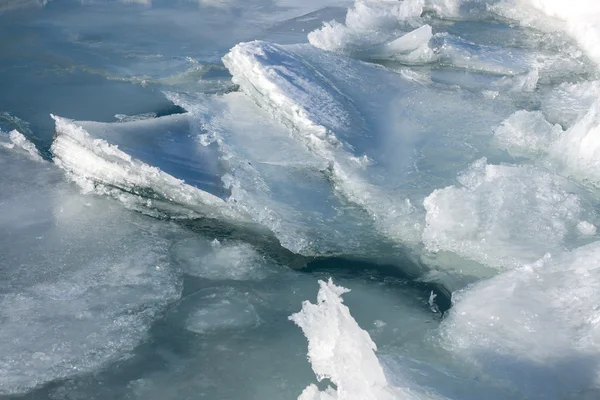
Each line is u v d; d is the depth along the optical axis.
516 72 7.66
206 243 4.74
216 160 5.29
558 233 4.61
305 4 10.23
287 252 4.69
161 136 5.39
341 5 10.20
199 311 4.09
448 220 4.67
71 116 6.27
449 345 3.67
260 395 3.50
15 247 4.53
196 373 3.63
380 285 4.39
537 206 4.82
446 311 4.03
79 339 3.80
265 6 10.09
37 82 7.02
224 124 5.87
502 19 9.73
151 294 4.19
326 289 3.25
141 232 4.81
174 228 4.90
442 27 9.27
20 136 5.78
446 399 3.08
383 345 3.83
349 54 7.93
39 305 4.03
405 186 5.25
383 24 8.98
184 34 8.68
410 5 9.57
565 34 8.98
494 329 3.67
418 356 3.68
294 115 5.87
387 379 3.10
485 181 4.97
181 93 6.39
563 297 3.78
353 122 5.97
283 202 5.00
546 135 5.94
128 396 3.47
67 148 5.34
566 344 3.46
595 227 4.65
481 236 4.61
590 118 5.61
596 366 3.29
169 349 3.79
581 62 8.01
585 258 4.02
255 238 4.82
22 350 3.69
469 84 7.32
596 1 9.05
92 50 7.96
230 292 4.27
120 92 6.85
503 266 4.42
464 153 5.78
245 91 6.53
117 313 4.02
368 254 4.67
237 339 3.88
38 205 5.01
